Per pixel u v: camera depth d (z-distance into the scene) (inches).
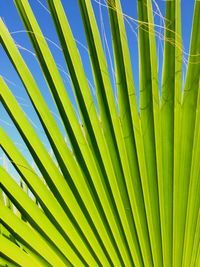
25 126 20.4
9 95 20.0
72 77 21.0
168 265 23.2
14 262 19.8
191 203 23.2
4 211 20.0
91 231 22.5
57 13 19.9
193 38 20.3
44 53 20.1
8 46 19.7
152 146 22.5
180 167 23.0
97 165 22.4
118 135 21.9
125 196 22.9
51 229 21.5
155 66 20.7
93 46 20.5
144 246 23.2
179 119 22.2
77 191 22.1
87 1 20.0
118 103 21.6
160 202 23.1
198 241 23.2
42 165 21.2
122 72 21.0
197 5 19.8
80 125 21.5
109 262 22.9
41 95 20.6
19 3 19.6
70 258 22.0
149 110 21.7
